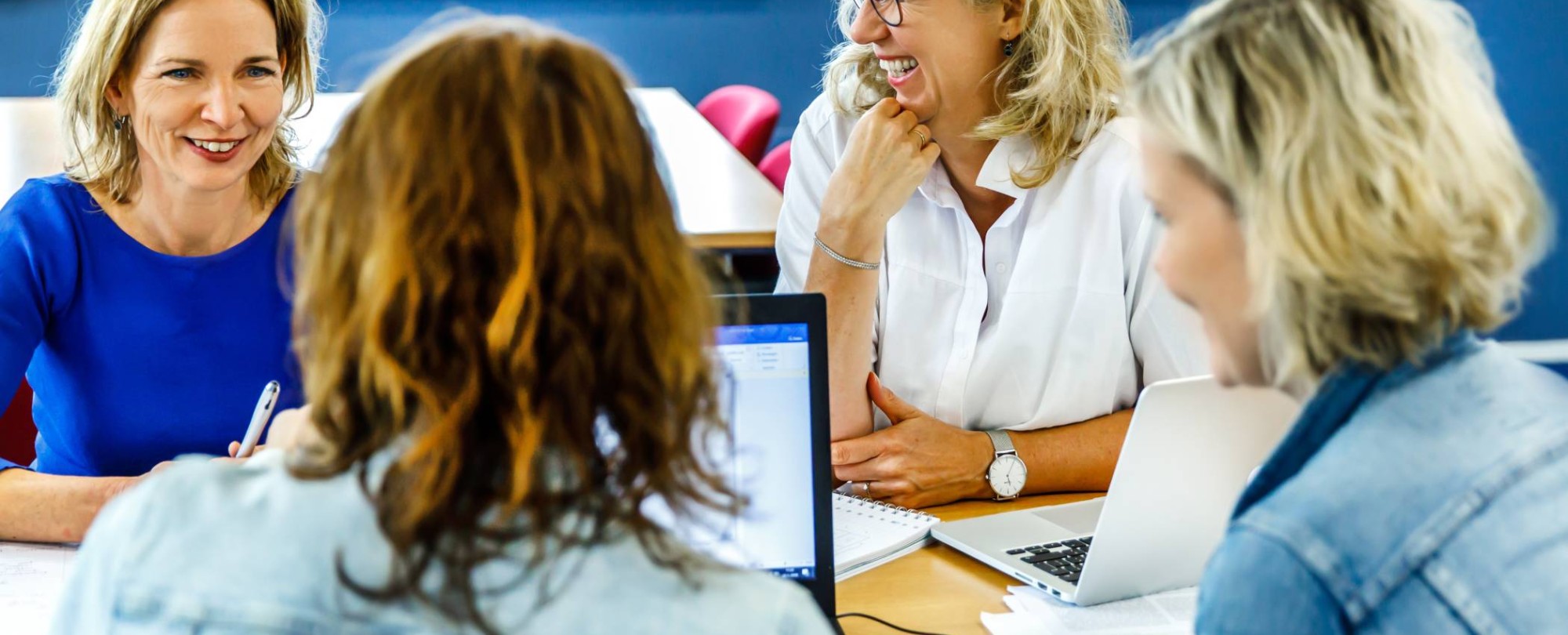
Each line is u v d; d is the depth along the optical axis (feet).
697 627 2.00
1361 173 2.31
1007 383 5.64
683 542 2.23
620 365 2.02
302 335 2.14
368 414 2.07
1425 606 2.30
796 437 3.86
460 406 1.94
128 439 5.22
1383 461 2.39
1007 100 5.41
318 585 1.99
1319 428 2.53
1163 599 4.17
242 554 2.03
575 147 2.01
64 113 5.08
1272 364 2.58
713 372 2.21
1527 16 10.07
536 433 1.94
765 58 18.08
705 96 18.12
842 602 4.23
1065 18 5.26
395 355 1.96
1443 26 2.44
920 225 5.80
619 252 2.00
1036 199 5.62
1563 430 2.41
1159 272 2.64
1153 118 2.56
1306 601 2.33
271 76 5.01
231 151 4.99
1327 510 2.37
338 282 2.04
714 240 8.42
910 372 5.77
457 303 1.97
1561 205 9.99
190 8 4.75
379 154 2.02
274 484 2.12
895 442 5.10
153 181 5.06
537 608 1.96
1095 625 3.96
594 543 2.00
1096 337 5.58
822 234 5.43
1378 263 2.32
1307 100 2.36
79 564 2.16
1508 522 2.31
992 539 4.62
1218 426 3.95
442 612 1.94
